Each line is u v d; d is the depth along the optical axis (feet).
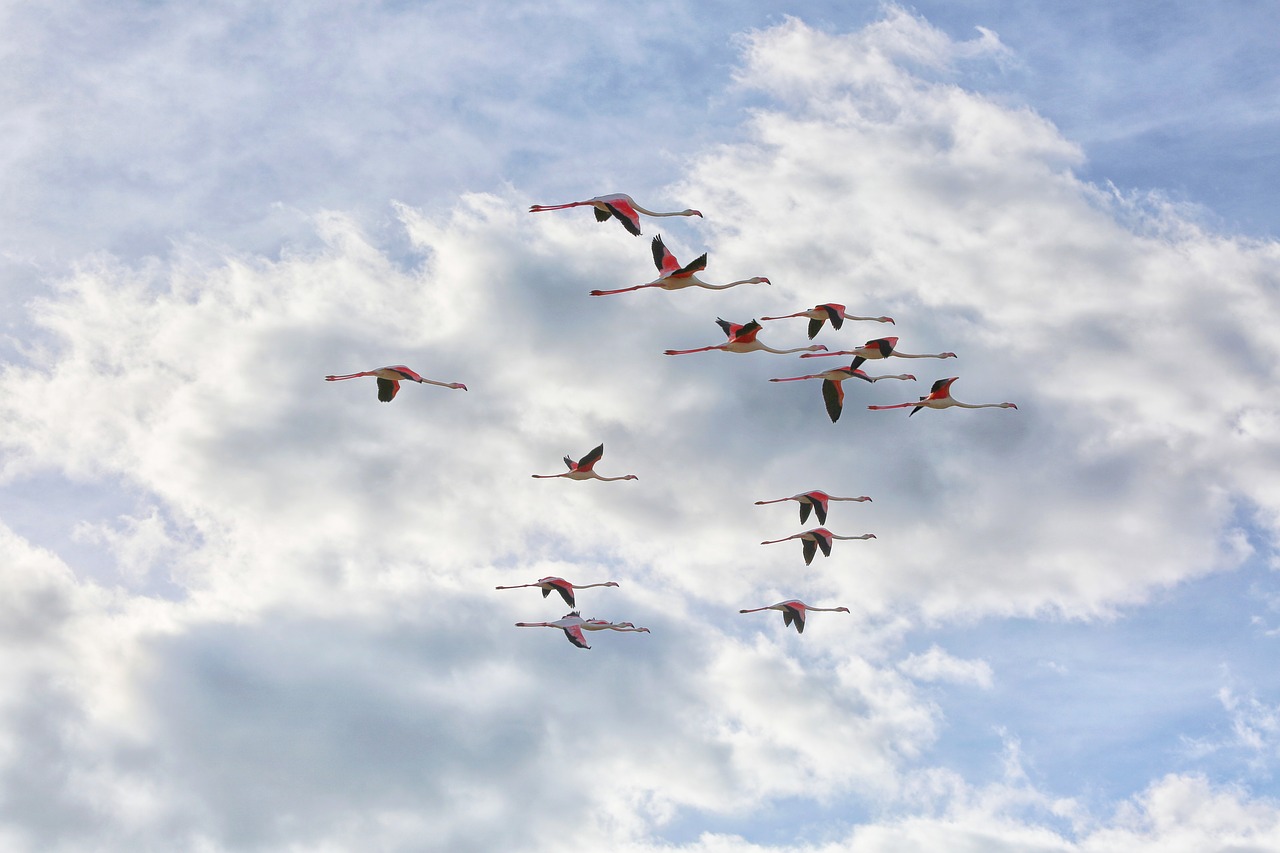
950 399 214.90
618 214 163.84
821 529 223.92
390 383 201.87
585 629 219.41
